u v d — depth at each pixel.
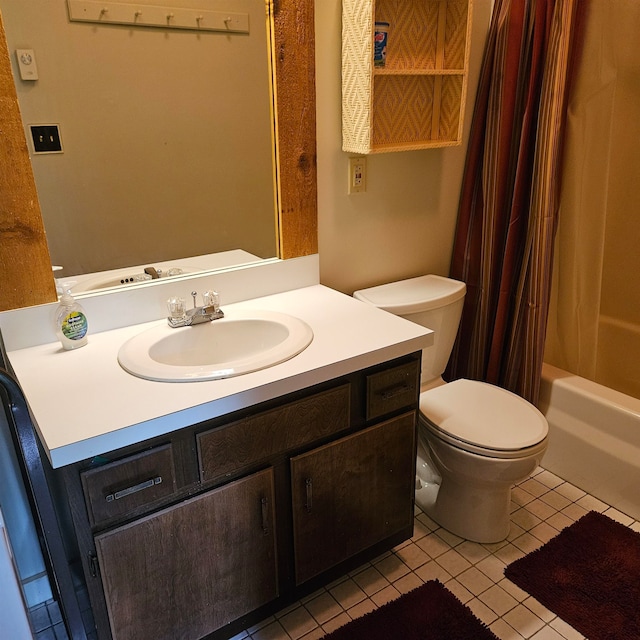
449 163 2.18
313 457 1.36
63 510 1.17
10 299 1.35
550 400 2.14
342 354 1.34
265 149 1.65
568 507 1.99
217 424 1.19
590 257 2.13
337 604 1.62
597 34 1.86
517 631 1.52
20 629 1.01
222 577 1.31
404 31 1.87
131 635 1.21
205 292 1.64
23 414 1.04
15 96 1.24
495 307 2.24
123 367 1.27
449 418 1.75
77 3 1.27
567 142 1.97
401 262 2.19
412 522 1.71
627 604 1.59
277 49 1.57
